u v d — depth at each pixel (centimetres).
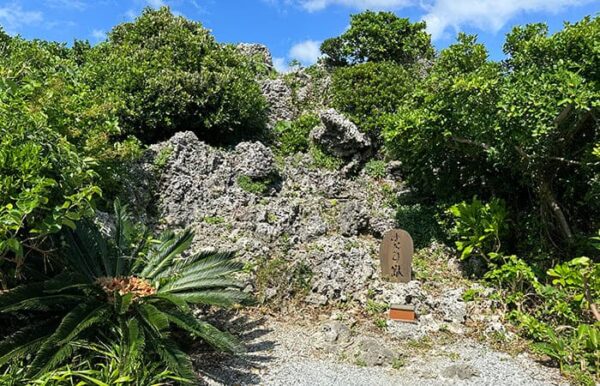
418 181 945
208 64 1058
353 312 660
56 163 458
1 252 444
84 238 557
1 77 531
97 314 460
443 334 617
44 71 752
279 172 968
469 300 676
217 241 773
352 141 1022
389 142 859
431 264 795
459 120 717
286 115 1188
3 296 450
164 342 463
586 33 672
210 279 562
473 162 856
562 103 612
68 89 673
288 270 708
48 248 537
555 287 653
